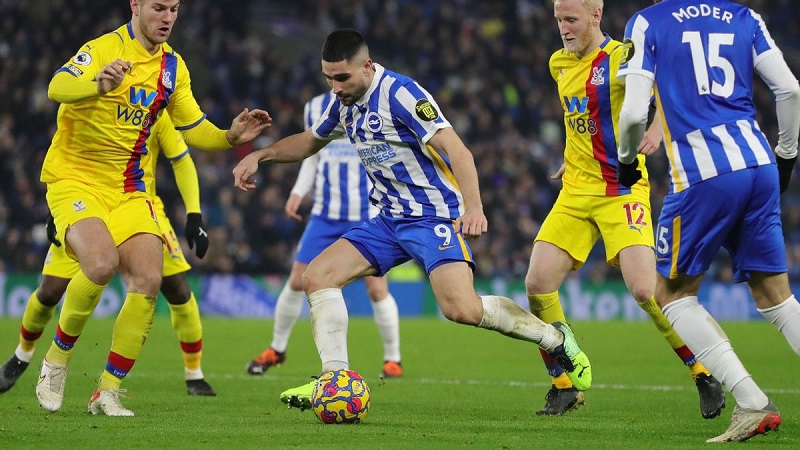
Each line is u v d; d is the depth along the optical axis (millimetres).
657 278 16797
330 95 29453
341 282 18688
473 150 69250
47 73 68125
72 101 18172
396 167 18531
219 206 60812
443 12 83000
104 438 15742
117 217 19453
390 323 28719
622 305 58094
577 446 15328
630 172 16828
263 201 61312
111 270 18422
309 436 16031
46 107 65500
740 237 16234
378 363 32688
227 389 24703
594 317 57875
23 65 67938
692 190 15938
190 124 20125
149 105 19469
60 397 18891
